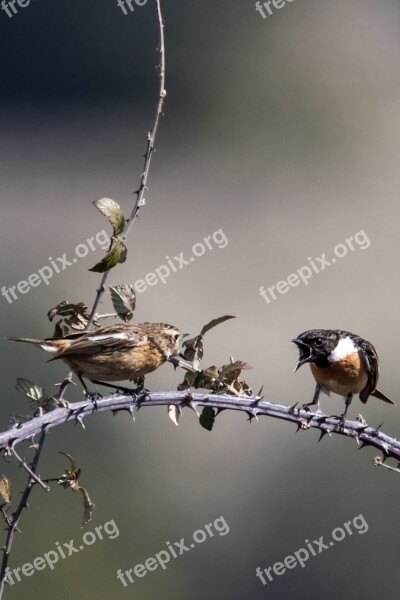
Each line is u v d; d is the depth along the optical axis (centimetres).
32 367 1480
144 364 697
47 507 1220
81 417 566
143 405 582
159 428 1468
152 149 607
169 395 589
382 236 2138
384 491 1441
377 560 1391
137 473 1416
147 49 2514
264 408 610
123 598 1238
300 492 1465
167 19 2569
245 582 1360
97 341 677
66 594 1165
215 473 1463
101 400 572
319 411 618
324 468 1481
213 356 1766
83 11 2491
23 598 1151
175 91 2497
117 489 1382
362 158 2406
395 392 1753
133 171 2298
